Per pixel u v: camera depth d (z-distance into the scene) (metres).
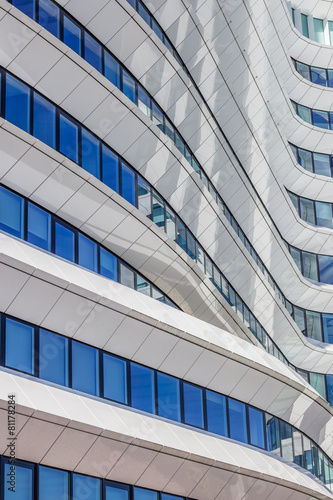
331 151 53.34
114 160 28.75
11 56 24.41
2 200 23.80
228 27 36.06
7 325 21.95
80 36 27.88
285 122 50.38
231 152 36.25
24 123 24.91
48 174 24.59
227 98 36.19
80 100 26.73
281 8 49.03
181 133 33.56
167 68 30.91
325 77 54.19
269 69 44.19
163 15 31.69
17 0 25.70
